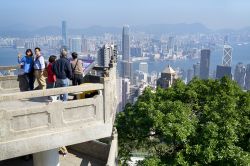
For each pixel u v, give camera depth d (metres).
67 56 12.97
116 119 19.72
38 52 13.05
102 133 11.02
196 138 15.73
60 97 11.33
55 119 9.95
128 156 20.14
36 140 9.55
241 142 16.39
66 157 16.03
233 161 14.45
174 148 17.06
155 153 18.64
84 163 15.42
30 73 13.57
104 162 15.59
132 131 18.56
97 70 14.66
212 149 14.90
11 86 13.90
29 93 9.39
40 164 12.21
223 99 17.86
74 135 10.32
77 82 12.84
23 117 9.34
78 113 10.47
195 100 19.22
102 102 10.98
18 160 14.86
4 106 10.45
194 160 15.42
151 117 16.67
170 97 19.61
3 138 9.07
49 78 12.72
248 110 17.28
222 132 15.27
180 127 15.51
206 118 16.89
